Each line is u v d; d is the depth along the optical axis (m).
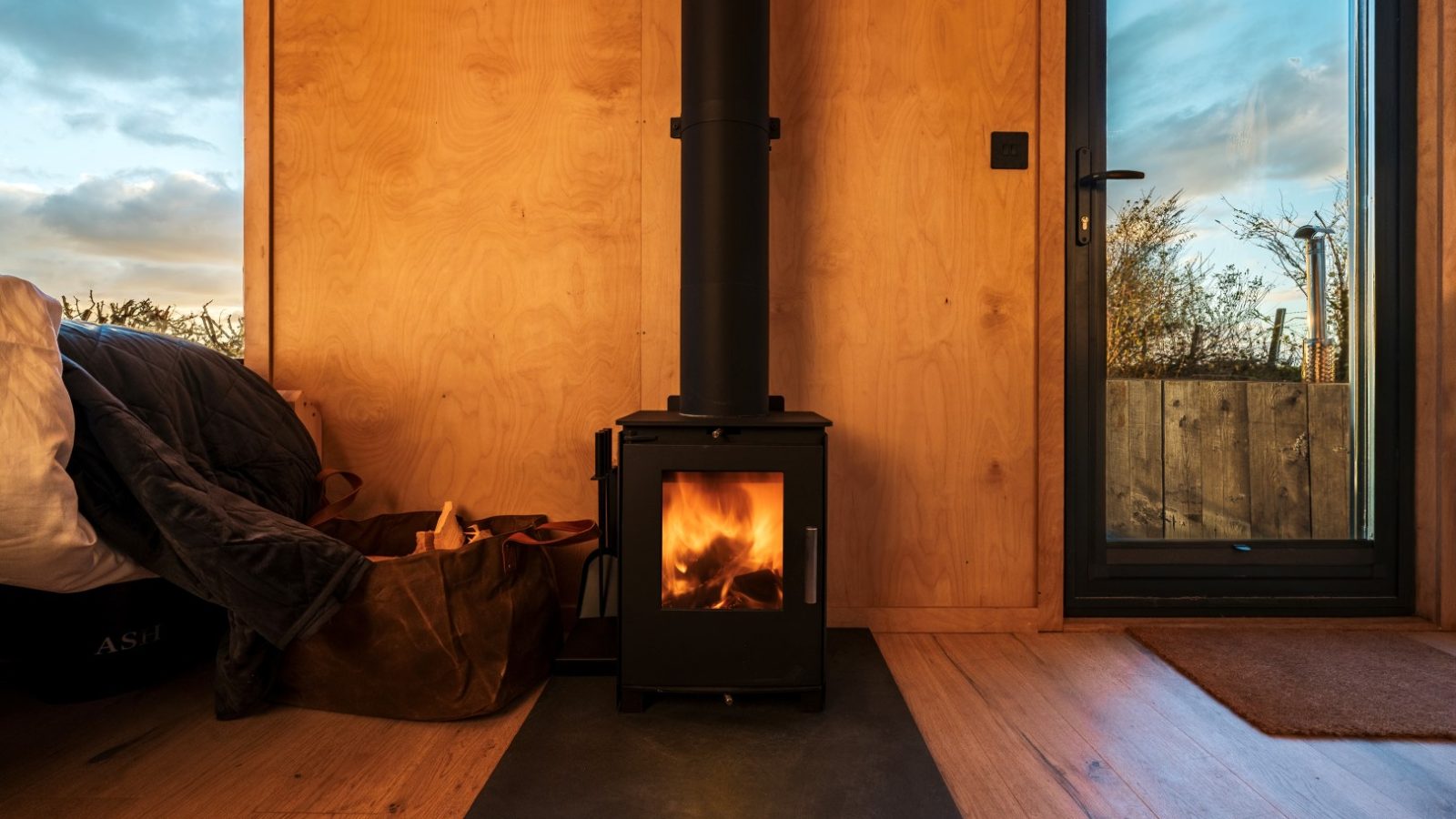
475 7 1.91
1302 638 1.86
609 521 1.84
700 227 1.56
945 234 1.93
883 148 1.92
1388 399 2.04
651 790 1.16
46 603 1.44
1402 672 1.63
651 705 1.47
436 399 1.93
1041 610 1.93
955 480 1.94
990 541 1.94
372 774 1.21
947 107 1.92
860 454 1.93
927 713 1.45
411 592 1.40
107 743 1.30
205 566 1.26
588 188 1.92
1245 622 1.97
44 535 1.15
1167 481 2.07
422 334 1.92
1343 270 2.08
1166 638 1.84
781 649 1.44
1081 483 2.01
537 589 1.59
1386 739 1.35
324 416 1.92
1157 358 2.07
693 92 1.57
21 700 1.48
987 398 1.93
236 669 1.36
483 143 1.92
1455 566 1.96
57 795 1.14
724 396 1.54
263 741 1.32
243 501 1.39
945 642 1.85
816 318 1.93
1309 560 2.03
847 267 1.92
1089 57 2.01
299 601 1.31
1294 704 1.46
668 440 1.43
